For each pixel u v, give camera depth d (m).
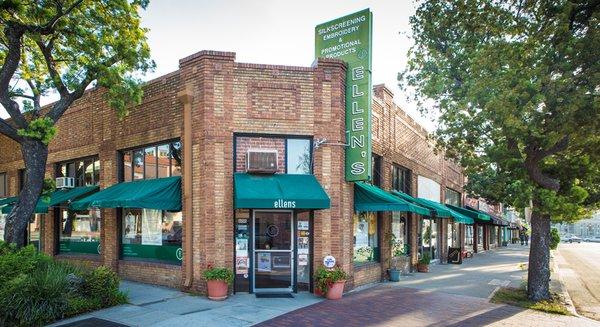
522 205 12.13
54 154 17.09
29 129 11.17
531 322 9.74
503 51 10.89
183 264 12.05
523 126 10.17
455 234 27.58
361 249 14.33
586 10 10.46
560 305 11.72
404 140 18.47
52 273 9.52
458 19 12.52
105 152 14.83
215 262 11.42
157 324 8.69
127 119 14.20
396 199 13.25
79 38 12.41
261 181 11.45
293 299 11.13
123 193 12.94
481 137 13.05
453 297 12.23
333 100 12.35
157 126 13.25
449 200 28.14
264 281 11.84
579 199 12.41
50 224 16.80
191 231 11.89
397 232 17.33
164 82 13.16
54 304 8.94
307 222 12.11
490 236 43.38
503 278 16.47
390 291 12.83
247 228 11.86
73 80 12.38
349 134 12.59
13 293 8.66
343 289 11.95
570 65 10.01
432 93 13.58
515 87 10.11
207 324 8.71
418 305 11.02
